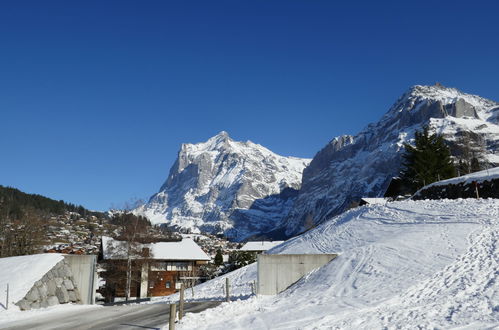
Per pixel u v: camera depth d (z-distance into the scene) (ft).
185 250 232.12
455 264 70.33
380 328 43.45
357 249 90.12
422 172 215.51
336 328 44.47
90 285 82.99
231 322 50.60
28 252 201.87
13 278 73.72
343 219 148.56
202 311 59.77
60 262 81.51
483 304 48.55
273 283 85.56
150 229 189.26
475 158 303.07
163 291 219.20
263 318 52.37
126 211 189.26
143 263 176.55
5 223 209.67
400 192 238.48
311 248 120.78
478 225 92.17
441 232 91.50
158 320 56.08
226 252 586.86
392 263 77.00
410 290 61.57
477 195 136.05
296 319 50.65
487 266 65.82
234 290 113.70
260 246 399.44
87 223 605.73
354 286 69.72
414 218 115.85
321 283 77.20
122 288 192.34
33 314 65.57
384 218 125.59
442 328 41.01
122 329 50.01
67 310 71.26
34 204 574.15
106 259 169.89
